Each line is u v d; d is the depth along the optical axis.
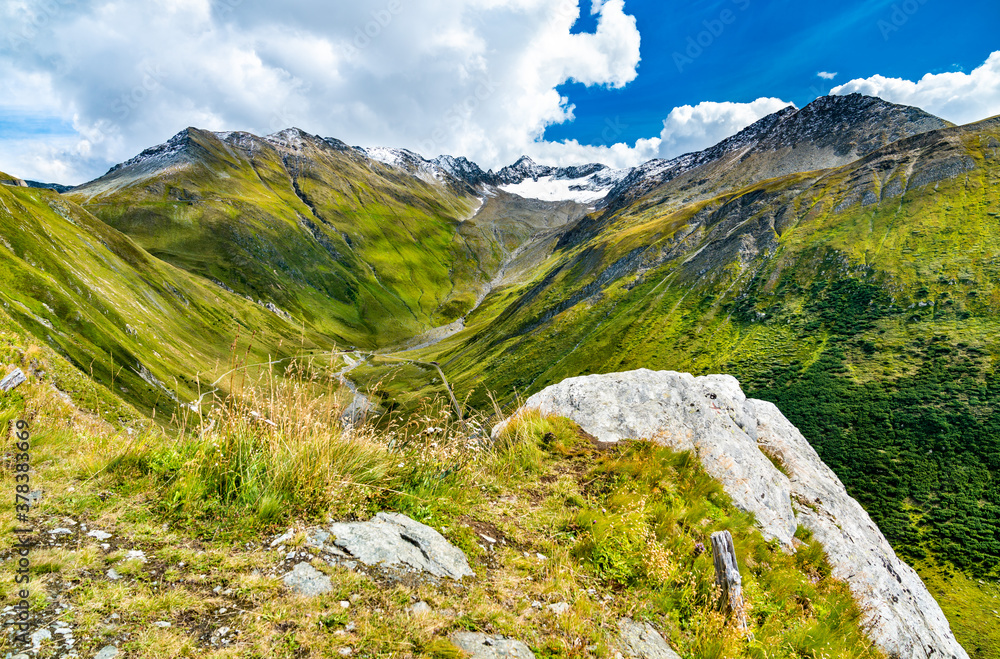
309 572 4.84
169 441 6.41
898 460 82.69
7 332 16.64
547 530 7.08
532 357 156.25
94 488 5.53
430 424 7.82
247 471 5.83
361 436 7.04
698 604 6.29
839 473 84.81
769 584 7.90
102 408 15.25
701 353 130.25
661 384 13.12
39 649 3.41
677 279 164.25
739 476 10.42
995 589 57.88
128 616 3.88
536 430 10.60
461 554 5.95
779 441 14.12
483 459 9.10
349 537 5.52
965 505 71.12
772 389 109.19
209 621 4.02
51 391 10.02
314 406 6.68
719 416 12.82
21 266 71.88
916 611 10.08
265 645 3.87
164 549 4.78
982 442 79.31
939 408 88.56
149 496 5.58
